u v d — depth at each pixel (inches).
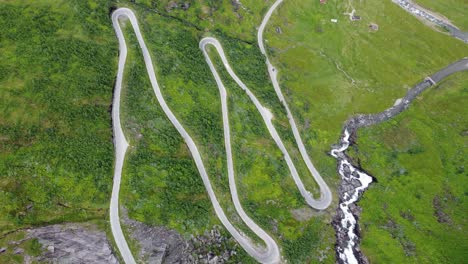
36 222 2731.3
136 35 4077.3
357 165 4082.2
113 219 2923.2
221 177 3533.5
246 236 3277.6
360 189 3922.2
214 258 3041.3
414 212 3791.8
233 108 4023.1
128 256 2812.5
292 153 3973.9
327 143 4183.1
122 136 3353.8
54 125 3164.4
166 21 4308.6
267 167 3754.9
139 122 3484.3
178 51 4121.6
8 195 2743.6
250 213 3408.0
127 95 3602.4
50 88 3329.2
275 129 4072.3
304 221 3563.0
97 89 3489.2
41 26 3681.1
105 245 2797.7
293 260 3270.2
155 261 2817.4
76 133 3196.4
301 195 3740.2
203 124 3745.1
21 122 3102.9
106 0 4109.3
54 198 2864.2
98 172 3070.9
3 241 2576.3
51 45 3585.1
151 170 3238.2
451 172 4045.3
